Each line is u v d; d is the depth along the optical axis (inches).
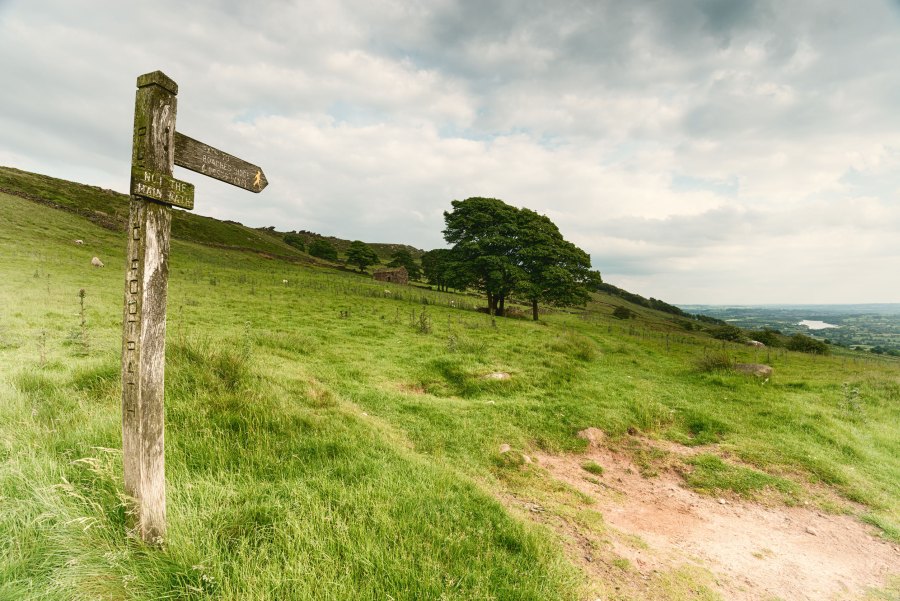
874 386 621.3
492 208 1576.0
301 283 1722.4
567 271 1472.7
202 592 114.8
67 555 118.3
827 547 240.2
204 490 163.5
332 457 222.5
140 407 120.0
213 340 411.8
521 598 139.6
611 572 187.2
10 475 140.8
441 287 2549.2
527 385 496.4
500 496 249.8
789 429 418.6
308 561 133.9
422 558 148.3
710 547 231.1
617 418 409.4
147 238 117.4
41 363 323.9
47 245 1456.7
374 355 600.1
